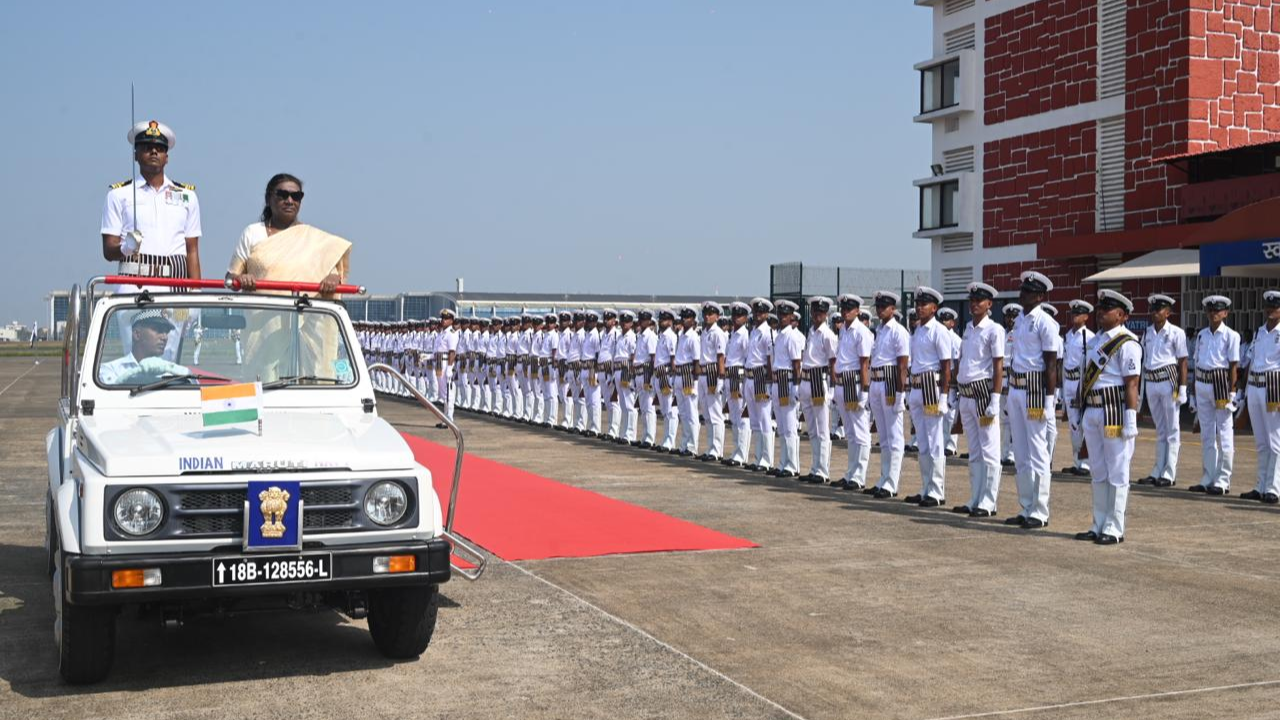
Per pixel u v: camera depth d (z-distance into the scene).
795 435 15.80
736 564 9.37
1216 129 26.12
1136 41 27.25
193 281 7.22
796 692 6.05
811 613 7.75
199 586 5.64
